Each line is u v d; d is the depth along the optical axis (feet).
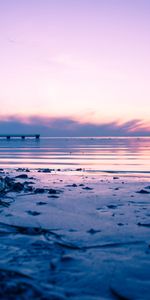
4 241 17.26
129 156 98.73
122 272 13.02
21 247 16.24
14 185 34.55
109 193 32.22
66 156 103.04
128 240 17.30
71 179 44.83
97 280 12.27
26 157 101.09
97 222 21.09
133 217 22.40
